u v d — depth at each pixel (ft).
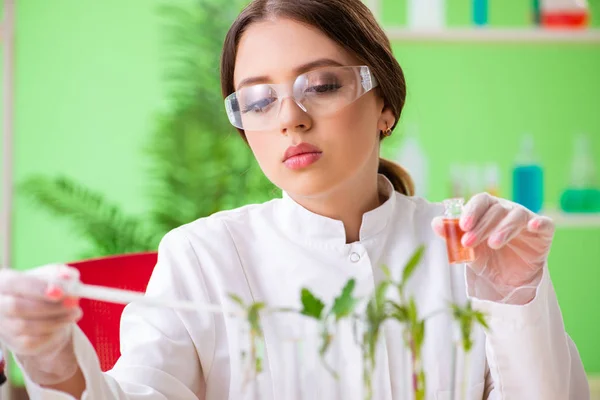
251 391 3.39
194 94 11.50
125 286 5.36
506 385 3.80
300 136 3.92
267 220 4.69
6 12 10.24
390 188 4.75
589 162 9.53
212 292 4.50
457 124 11.61
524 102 11.60
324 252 4.45
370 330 2.63
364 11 4.42
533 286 3.75
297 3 4.07
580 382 4.23
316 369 2.80
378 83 4.32
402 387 3.23
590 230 11.57
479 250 3.79
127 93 12.93
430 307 4.41
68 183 11.64
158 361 4.08
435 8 9.54
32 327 2.82
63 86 12.89
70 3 12.85
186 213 11.35
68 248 12.96
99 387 3.12
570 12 9.78
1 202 11.89
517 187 9.28
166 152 11.27
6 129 10.27
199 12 12.54
